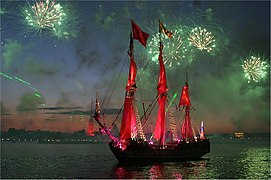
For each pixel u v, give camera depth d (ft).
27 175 202.59
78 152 486.38
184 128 313.53
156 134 262.47
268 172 216.54
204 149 294.25
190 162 273.33
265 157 359.87
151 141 261.24
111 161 304.91
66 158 349.20
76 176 195.52
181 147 266.36
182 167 233.14
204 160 305.32
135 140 242.17
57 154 430.61
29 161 307.17
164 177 187.32
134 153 234.79
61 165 264.31
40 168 241.55
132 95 242.37
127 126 236.84
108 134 232.12
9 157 366.02
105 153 458.09
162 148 251.60
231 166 252.01
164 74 266.98
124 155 232.32
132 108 242.58
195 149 281.33
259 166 255.29
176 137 279.69
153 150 244.01
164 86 265.54
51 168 241.35
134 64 244.83
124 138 235.61
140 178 183.62
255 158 342.64
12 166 258.16
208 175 198.18
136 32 236.02
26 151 516.32
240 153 445.37
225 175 200.03
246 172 215.72
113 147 232.94
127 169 220.23
